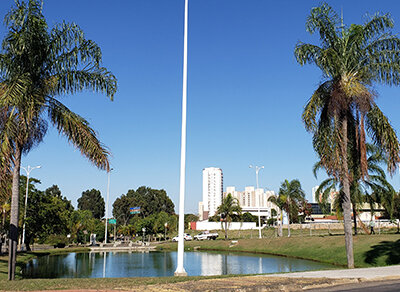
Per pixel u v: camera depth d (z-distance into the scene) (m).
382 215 71.50
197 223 111.38
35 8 16.05
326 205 39.94
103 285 11.11
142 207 130.00
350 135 21.31
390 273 13.00
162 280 12.41
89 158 16.23
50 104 16.70
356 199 35.72
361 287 10.54
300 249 37.28
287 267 26.70
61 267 29.69
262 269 26.11
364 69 19.97
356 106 19.78
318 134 20.23
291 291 10.37
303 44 20.73
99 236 97.12
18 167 16.02
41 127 16.89
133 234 106.19
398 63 19.39
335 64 19.75
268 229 86.44
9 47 15.88
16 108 15.26
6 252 41.16
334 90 19.42
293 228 76.81
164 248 58.75
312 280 11.55
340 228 66.56
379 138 20.39
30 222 48.12
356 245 30.31
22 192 47.62
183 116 17.02
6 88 15.22
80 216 77.31
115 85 17.38
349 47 20.44
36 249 57.69
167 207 140.25
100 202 133.62
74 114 16.72
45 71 16.86
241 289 10.03
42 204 49.69
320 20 20.39
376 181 35.69
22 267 28.66
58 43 16.80
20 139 15.45
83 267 29.67
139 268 28.77
